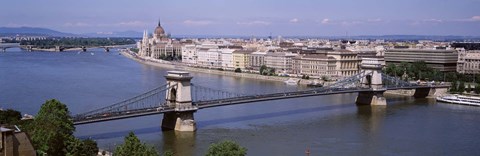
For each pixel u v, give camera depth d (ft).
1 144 301.63
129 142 427.74
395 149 637.71
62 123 515.09
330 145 653.71
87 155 473.67
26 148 317.42
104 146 605.73
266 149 623.36
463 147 653.71
